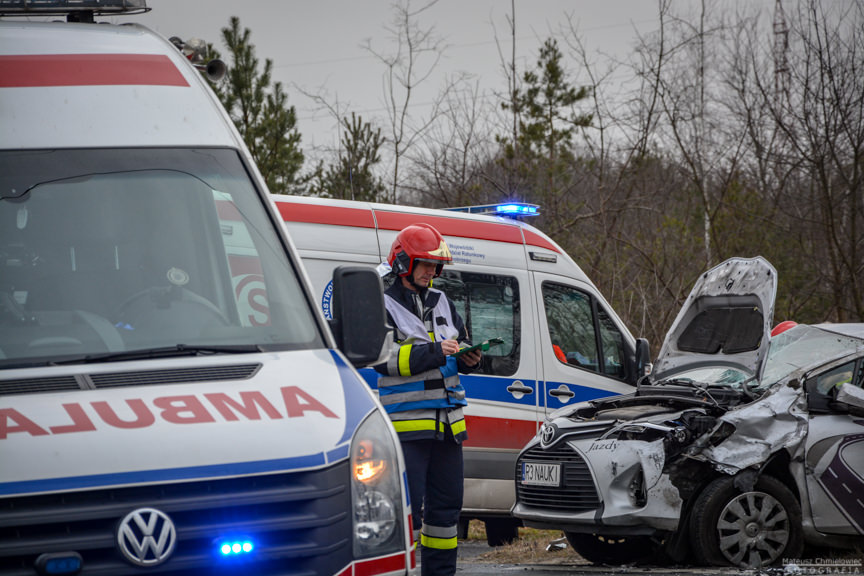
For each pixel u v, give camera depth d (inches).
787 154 1256.2
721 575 466.9
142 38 347.6
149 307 284.7
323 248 602.9
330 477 247.4
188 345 276.2
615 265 1185.4
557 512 538.6
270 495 239.0
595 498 519.5
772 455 516.1
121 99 323.0
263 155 1245.1
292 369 274.5
